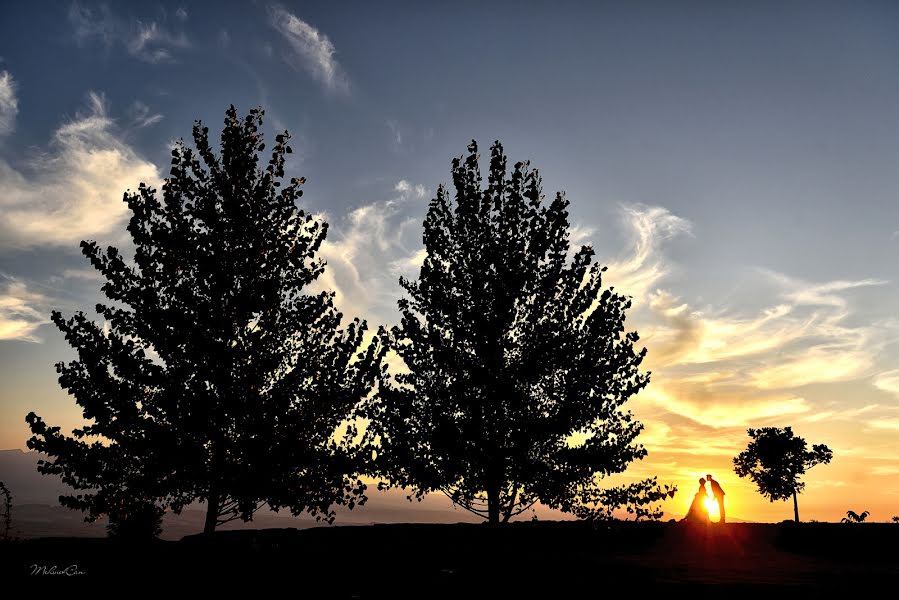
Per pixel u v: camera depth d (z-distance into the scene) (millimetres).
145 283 13609
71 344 12734
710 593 9242
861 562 14609
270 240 14812
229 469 12508
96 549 11859
